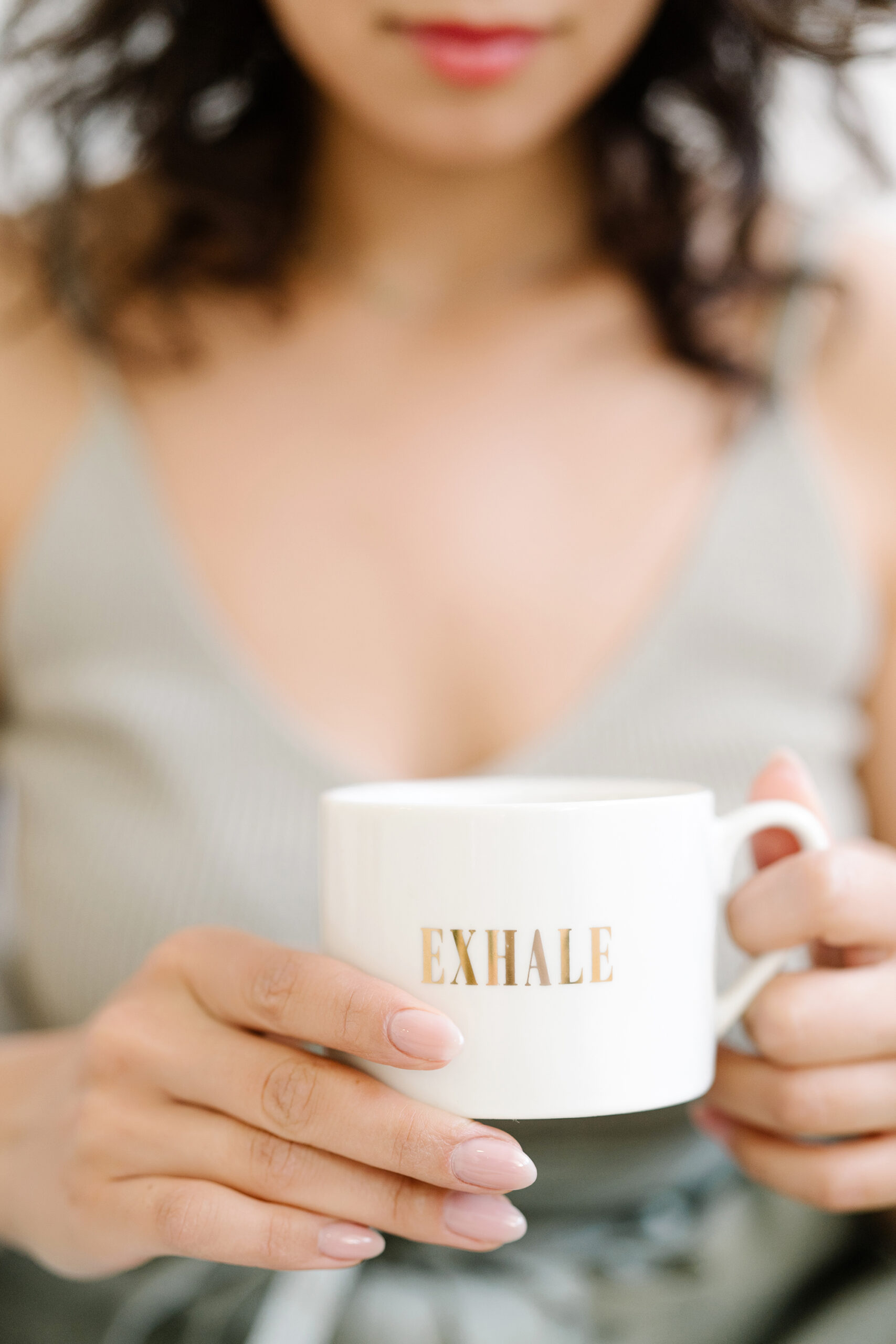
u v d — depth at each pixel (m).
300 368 0.74
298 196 0.77
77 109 0.80
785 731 0.69
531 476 0.72
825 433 0.74
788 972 0.52
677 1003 0.48
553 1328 0.60
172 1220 0.49
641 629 0.69
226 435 0.72
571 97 0.65
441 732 0.68
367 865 0.48
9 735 0.74
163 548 0.70
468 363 0.74
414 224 0.76
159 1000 0.51
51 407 0.73
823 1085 0.52
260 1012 0.49
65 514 0.71
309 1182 0.49
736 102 0.76
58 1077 0.55
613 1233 0.64
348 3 0.62
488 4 0.61
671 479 0.72
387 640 0.69
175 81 0.77
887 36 0.70
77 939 0.67
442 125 0.64
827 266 0.76
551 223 0.78
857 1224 0.65
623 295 0.76
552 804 0.46
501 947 0.47
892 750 0.74
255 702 0.68
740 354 0.75
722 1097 0.54
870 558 0.73
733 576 0.70
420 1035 0.46
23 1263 0.64
